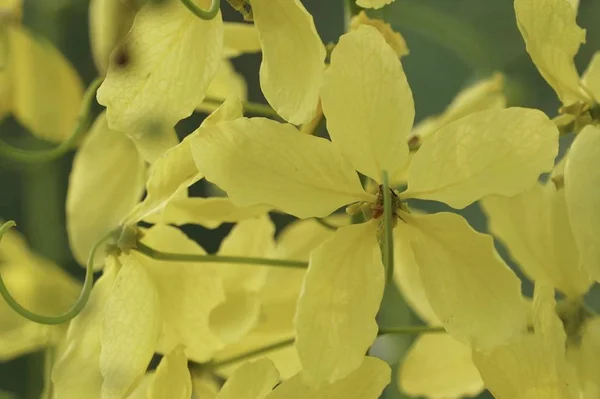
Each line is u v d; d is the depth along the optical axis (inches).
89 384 12.1
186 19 11.9
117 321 11.9
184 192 12.0
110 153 13.2
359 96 11.5
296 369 13.0
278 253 13.3
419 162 11.7
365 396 11.6
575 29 12.0
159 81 11.8
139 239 12.2
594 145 11.6
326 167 11.6
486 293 11.6
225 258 12.2
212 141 11.5
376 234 11.7
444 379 13.8
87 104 13.1
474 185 11.6
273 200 11.6
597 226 11.5
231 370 12.8
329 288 11.5
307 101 11.5
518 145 11.5
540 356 11.8
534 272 12.9
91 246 13.2
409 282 13.4
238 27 12.9
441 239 11.7
